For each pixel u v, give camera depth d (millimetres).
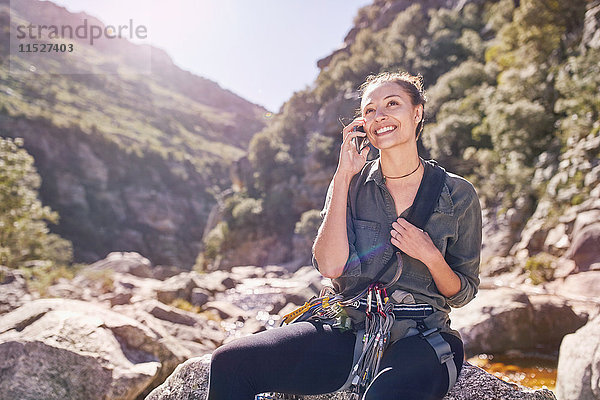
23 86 142750
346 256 1715
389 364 1540
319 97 80500
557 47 32500
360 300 1699
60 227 96500
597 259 12148
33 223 21938
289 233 65312
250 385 1505
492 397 1943
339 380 1610
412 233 1636
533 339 6195
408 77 1830
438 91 46531
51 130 113812
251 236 67062
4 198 19328
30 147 107188
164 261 109312
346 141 1798
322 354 1588
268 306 14242
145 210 117312
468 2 74875
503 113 27078
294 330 1628
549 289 12422
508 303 6438
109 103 181875
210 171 163000
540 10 34406
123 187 119938
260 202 69438
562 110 24344
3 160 19516
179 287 13117
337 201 1756
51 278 15008
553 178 18578
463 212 1731
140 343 3725
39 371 2949
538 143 24078
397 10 96312
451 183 1752
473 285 1759
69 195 105312
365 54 76500
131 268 21859
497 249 18891
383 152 1765
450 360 1597
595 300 8875
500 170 22875
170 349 3861
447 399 1971
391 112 1721
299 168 71750
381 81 1806
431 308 1700
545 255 14188
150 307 8016
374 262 1736
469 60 51531
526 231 17703
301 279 25172
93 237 99438
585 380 3234
